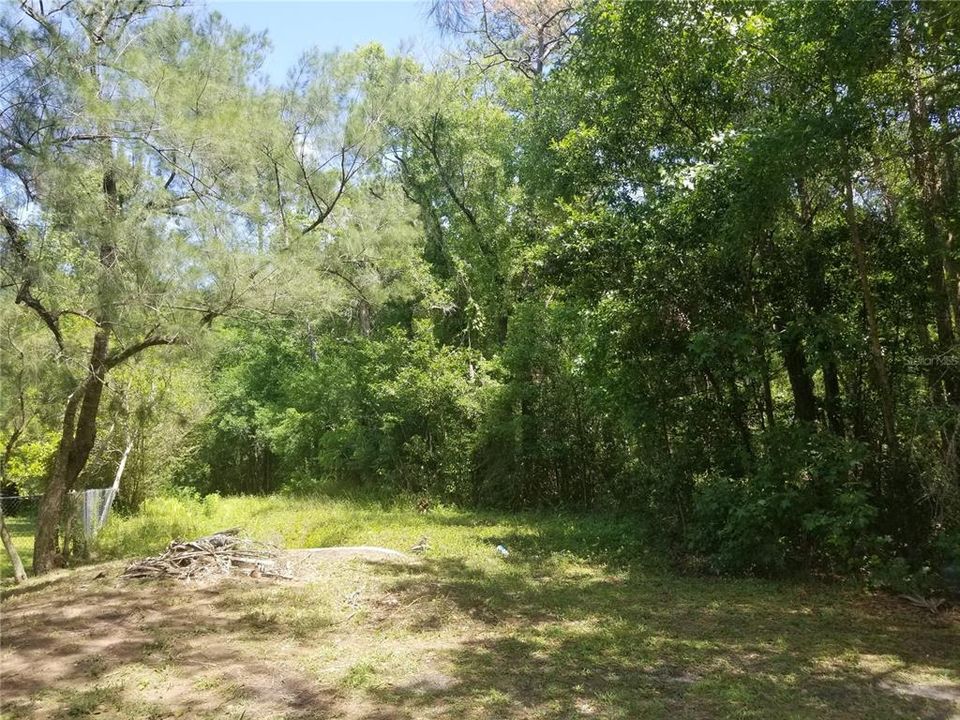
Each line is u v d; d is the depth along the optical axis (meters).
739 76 9.24
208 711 4.61
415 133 18.86
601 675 5.28
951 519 7.62
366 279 12.26
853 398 9.01
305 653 5.73
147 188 9.38
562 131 13.64
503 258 18.56
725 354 9.20
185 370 15.89
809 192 8.94
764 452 8.99
